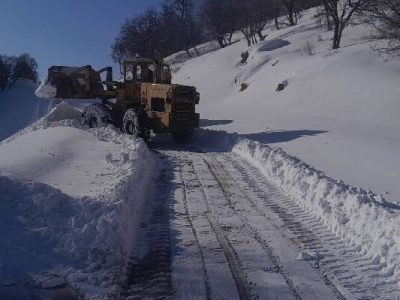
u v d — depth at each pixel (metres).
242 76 40.97
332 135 17.00
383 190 10.05
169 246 7.12
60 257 6.11
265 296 5.60
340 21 35.91
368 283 5.98
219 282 5.95
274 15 58.56
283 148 15.21
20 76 85.81
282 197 9.89
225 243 7.26
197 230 7.84
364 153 13.68
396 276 6.10
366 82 25.77
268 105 29.62
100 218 6.98
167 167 12.86
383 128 19.30
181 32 77.06
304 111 25.81
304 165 11.20
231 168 12.72
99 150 13.80
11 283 5.41
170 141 18.05
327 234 7.70
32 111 48.41
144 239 7.42
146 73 17.89
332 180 9.61
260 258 6.71
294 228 7.98
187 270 6.30
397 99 23.19
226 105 35.47
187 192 10.23
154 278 6.05
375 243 6.85
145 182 10.64
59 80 18.94
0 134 43.88
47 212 7.25
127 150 13.21
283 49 41.16
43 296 5.25
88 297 5.27
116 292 5.45
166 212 8.79
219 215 8.66
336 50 32.78
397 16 27.84
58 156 12.55
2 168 9.62
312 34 42.88
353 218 7.74
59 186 9.62
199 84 47.56
